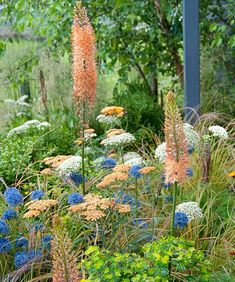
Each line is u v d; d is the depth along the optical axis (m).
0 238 2.58
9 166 3.94
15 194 2.79
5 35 6.31
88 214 2.43
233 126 4.80
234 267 2.68
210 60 6.07
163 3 5.57
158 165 3.58
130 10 5.51
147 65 6.31
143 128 5.11
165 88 6.50
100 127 5.21
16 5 5.24
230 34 5.89
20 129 4.58
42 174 3.44
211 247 2.89
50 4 5.27
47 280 2.56
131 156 3.69
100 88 5.82
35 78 6.21
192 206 2.72
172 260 2.20
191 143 3.27
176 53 6.12
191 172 3.14
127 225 2.79
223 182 3.62
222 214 3.25
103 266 2.15
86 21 2.79
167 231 2.81
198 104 4.75
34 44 6.34
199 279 2.27
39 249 2.64
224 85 5.89
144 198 3.23
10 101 5.71
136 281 2.05
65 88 5.67
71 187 3.25
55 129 4.78
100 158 3.60
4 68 6.11
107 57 5.98
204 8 5.86
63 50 5.77
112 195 3.03
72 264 1.69
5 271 2.65
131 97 5.77
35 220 3.02
